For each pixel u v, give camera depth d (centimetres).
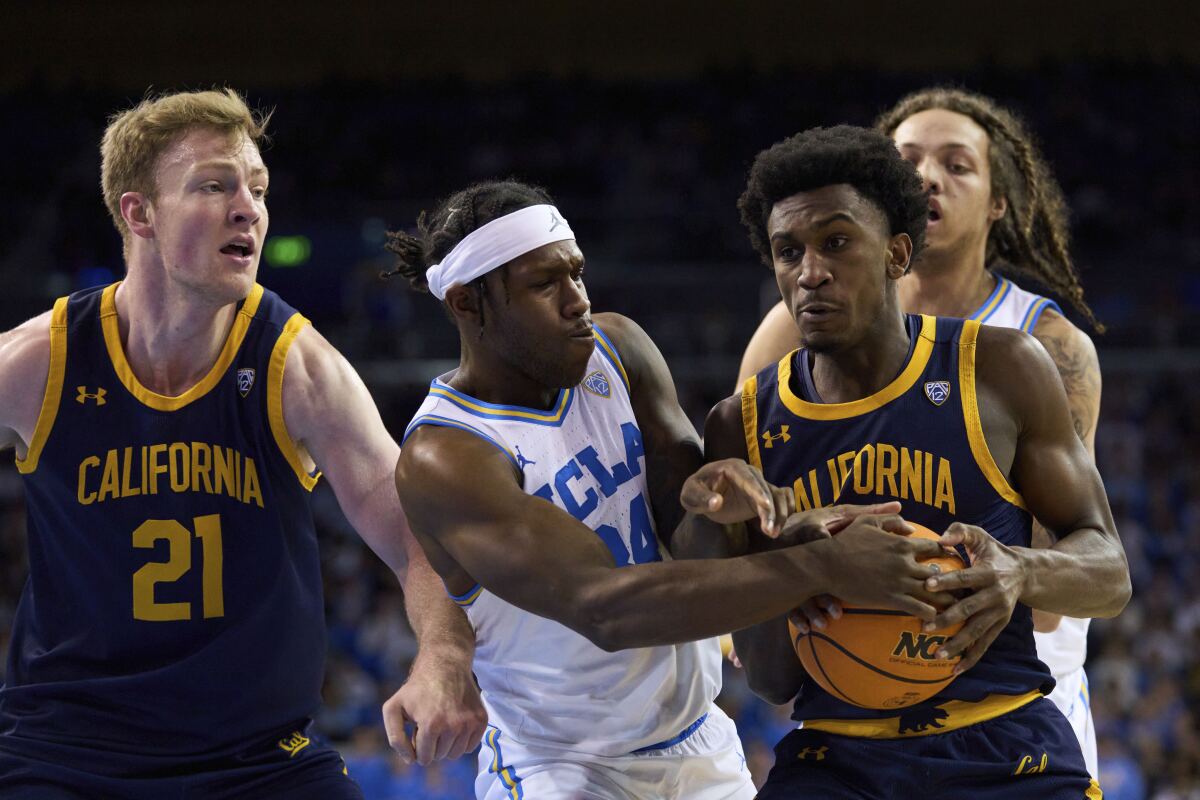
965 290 369
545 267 266
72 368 292
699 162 1641
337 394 301
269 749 299
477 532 256
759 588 230
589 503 278
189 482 290
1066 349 361
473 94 1752
